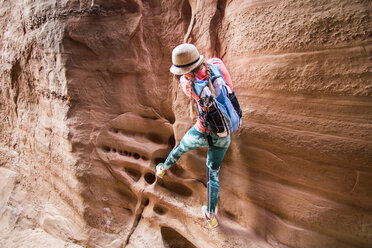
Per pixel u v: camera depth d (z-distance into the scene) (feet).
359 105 6.29
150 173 11.06
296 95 7.05
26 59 12.07
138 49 10.07
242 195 8.95
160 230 10.46
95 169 11.09
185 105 9.55
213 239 9.04
